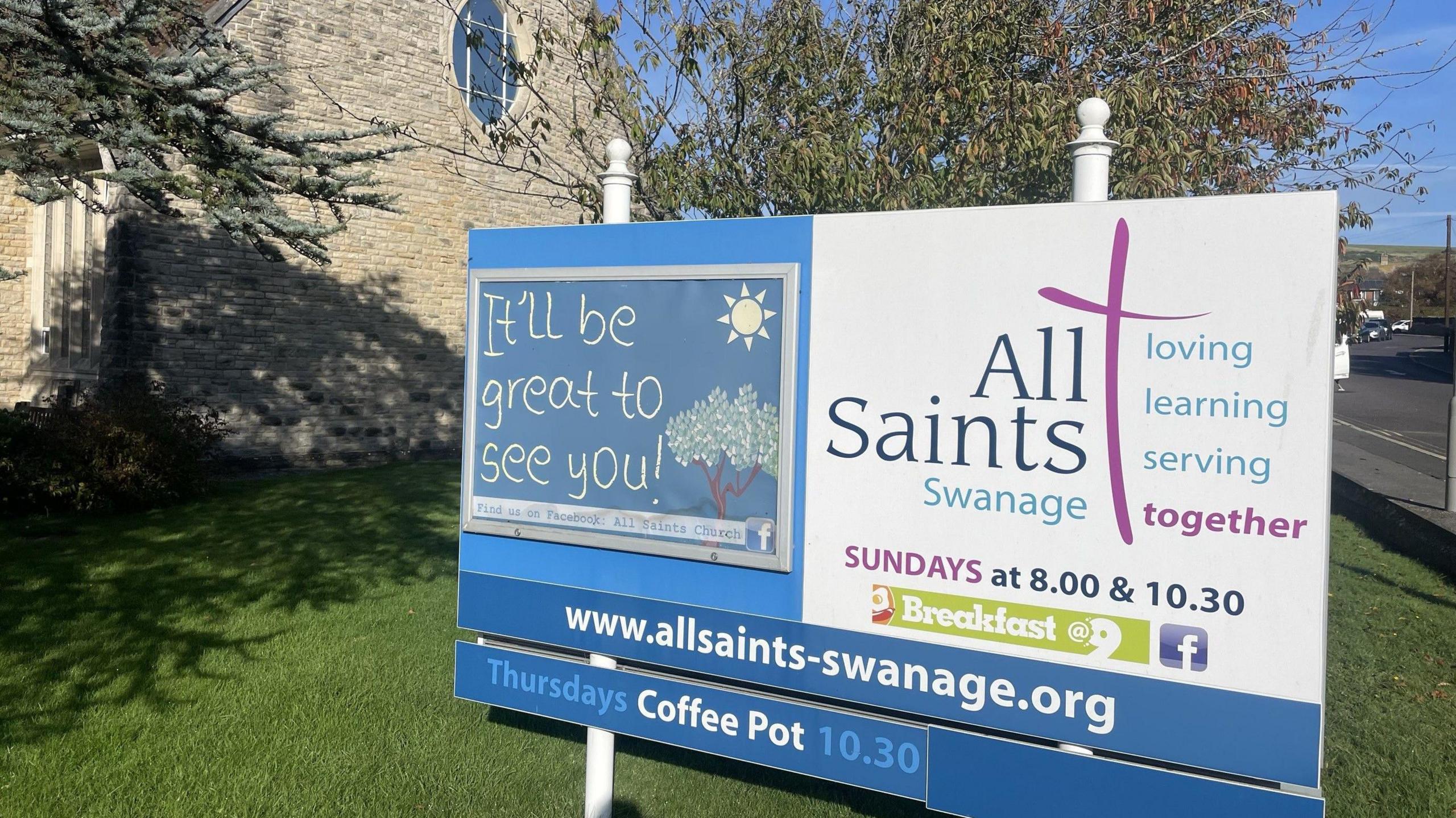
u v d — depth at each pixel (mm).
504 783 4535
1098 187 3414
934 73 6383
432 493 12758
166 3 5629
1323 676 2994
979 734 3658
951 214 3451
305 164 5773
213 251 14148
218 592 7516
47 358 17000
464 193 16656
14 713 5090
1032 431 3346
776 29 6902
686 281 3910
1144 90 6078
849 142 6445
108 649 6113
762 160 6840
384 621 6836
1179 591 3162
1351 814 4160
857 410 3611
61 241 16938
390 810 4242
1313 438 2990
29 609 6910
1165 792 3174
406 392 16250
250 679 5672
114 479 10820
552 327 4203
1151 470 3189
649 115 6934
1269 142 7035
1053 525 3322
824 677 3693
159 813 4137
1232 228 3076
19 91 4977
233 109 13656
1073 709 3311
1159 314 3170
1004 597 3398
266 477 14078
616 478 4070
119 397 11719
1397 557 8875
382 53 15523
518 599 4281
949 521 3477
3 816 4039
